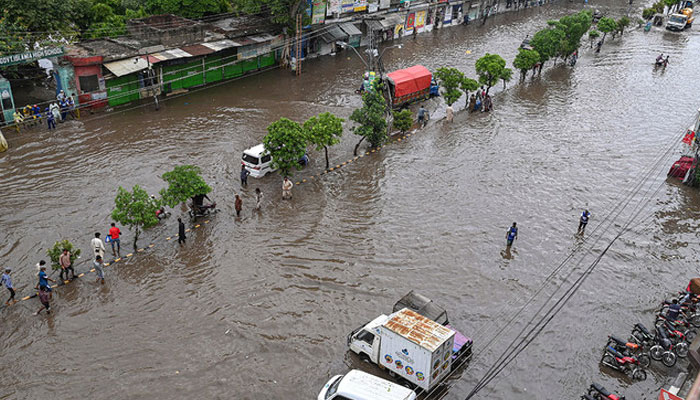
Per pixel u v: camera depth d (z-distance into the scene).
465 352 21.89
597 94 56.41
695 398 15.16
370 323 21.97
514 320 24.47
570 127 47.53
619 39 80.19
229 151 38.97
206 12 57.09
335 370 21.19
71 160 36.34
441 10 79.12
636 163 41.06
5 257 26.72
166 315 23.69
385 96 49.41
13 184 33.09
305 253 28.39
